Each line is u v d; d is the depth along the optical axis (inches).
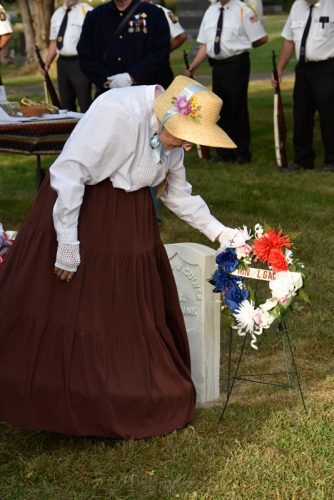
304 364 238.8
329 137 491.2
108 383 185.3
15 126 304.5
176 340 203.5
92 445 189.0
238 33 499.5
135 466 180.7
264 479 174.6
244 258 193.5
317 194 434.0
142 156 183.6
